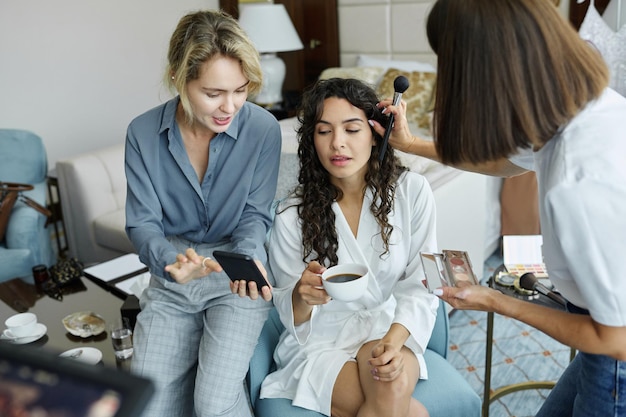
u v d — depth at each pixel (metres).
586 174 0.96
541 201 1.09
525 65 0.96
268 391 1.57
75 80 4.03
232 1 4.69
